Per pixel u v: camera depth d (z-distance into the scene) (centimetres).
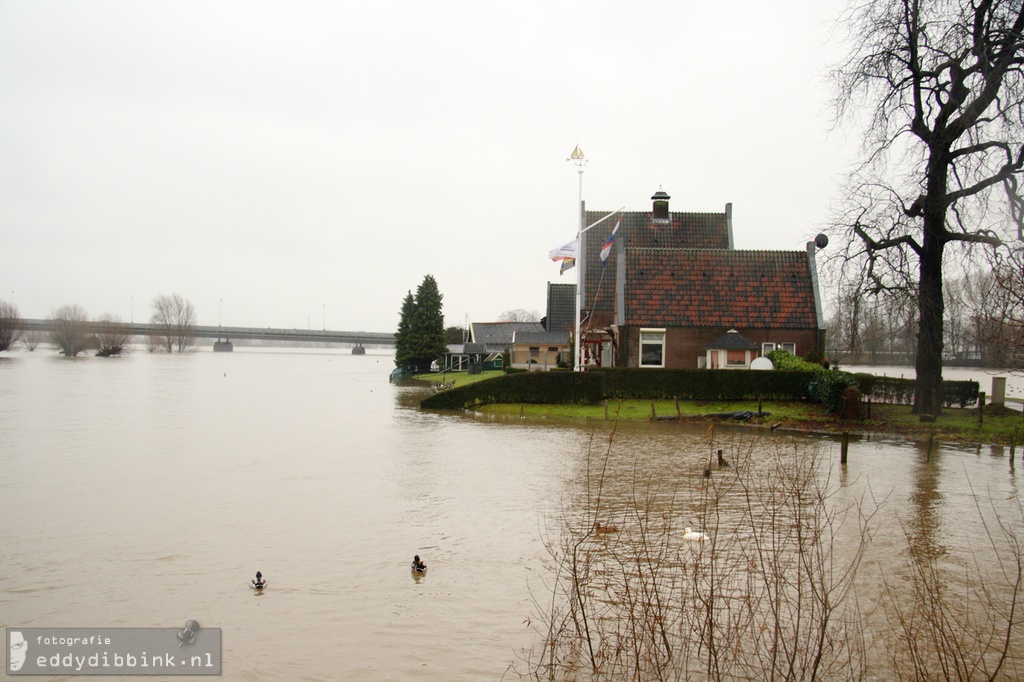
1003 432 2925
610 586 1244
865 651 989
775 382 3888
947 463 2405
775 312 4456
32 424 3581
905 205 2944
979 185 2655
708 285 4566
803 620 1097
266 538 1583
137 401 4928
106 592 1268
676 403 3691
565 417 3872
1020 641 1050
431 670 995
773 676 881
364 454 2698
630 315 4428
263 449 2828
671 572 1291
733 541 1465
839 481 2095
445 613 1179
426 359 9056
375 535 1606
